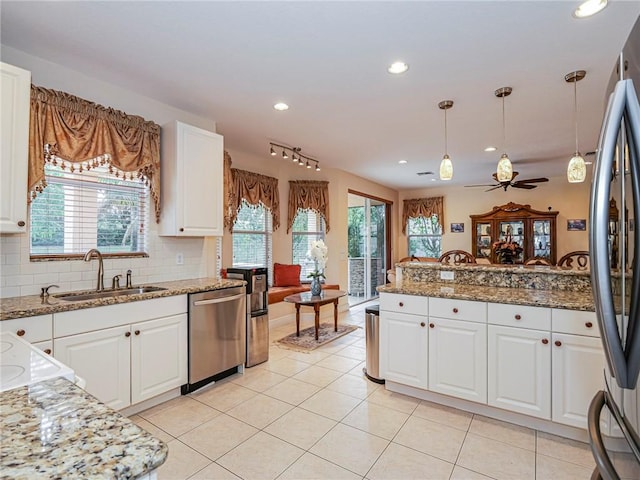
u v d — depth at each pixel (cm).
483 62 248
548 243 661
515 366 228
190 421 239
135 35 215
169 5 187
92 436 67
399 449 207
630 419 92
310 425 234
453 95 303
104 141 267
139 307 244
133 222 306
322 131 401
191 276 345
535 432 225
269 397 276
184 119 339
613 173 101
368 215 740
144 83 280
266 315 359
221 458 199
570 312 210
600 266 93
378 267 789
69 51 233
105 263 281
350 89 291
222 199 341
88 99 268
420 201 827
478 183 754
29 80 212
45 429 69
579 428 212
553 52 234
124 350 235
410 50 232
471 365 244
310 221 604
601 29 208
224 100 313
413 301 269
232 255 490
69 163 263
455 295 249
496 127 389
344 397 276
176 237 331
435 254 822
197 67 255
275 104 323
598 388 202
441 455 202
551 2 183
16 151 206
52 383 94
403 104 323
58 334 203
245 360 330
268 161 543
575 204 672
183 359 274
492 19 199
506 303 230
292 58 242
